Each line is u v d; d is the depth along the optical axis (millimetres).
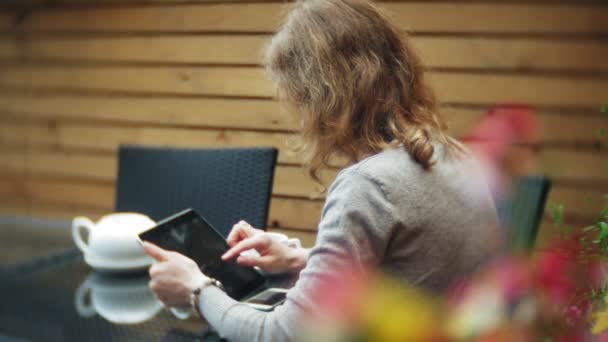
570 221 2016
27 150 2734
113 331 1007
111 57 2480
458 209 1013
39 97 2668
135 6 2393
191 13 2297
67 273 1287
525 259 400
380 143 1042
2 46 2691
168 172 1672
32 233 1578
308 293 938
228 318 991
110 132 2543
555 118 1991
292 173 2191
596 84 1950
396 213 959
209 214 1606
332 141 1069
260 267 1207
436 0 2027
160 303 1132
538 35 1973
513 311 370
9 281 1235
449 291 992
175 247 1147
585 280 438
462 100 2049
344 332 326
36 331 1003
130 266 1266
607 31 1919
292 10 1150
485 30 2002
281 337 937
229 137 2311
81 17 2506
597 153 1974
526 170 1974
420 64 1130
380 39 1073
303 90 1079
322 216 1006
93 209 2648
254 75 2229
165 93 2398
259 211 1553
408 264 980
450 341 332
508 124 646
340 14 1069
